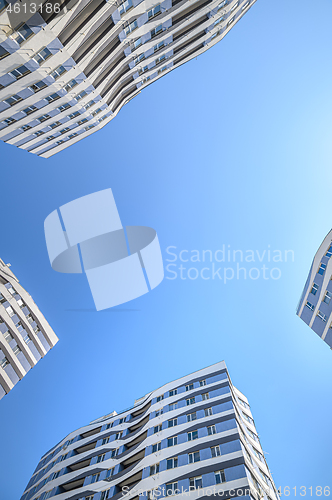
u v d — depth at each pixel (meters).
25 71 21.53
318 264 33.59
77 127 34.12
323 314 31.30
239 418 30.97
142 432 34.06
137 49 27.33
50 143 35.12
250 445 29.31
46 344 37.16
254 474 24.34
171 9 23.64
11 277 39.34
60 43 20.27
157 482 25.03
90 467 35.06
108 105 34.12
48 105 27.19
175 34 27.80
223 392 32.53
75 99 28.16
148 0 21.53
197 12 26.03
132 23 23.17
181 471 24.67
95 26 20.83
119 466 32.09
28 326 35.97
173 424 31.39
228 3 27.53
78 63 23.34
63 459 39.81
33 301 39.25
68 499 31.41
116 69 28.44
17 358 32.34
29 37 18.86
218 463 23.66
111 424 42.19
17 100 24.77
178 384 38.59
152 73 33.84
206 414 30.22
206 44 33.03
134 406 44.06
